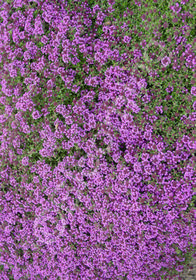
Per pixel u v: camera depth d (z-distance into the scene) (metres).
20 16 0.65
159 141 0.59
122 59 0.60
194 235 0.59
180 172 0.59
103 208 0.61
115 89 0.60
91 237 0.62
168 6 0.59
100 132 0.61
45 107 0.63
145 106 0.59
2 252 0.68
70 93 0.63
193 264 0.62
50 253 0.65
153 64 0.59
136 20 0.61
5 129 0.66
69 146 0.62
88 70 0.62
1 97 0.67
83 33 0.62
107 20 0.62
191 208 0.59
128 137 0.60
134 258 0.61
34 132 0.64
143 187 0.60
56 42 0.62
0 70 0.67
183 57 0.57
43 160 0.64
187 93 0.59
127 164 0.61
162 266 0.62
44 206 0.64
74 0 0.62
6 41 0.66
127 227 0.60
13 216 0.66
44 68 0.63
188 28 0.58
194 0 0.58
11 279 0.70
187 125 0.58
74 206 0.62
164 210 0.59
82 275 0.64
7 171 0.67
